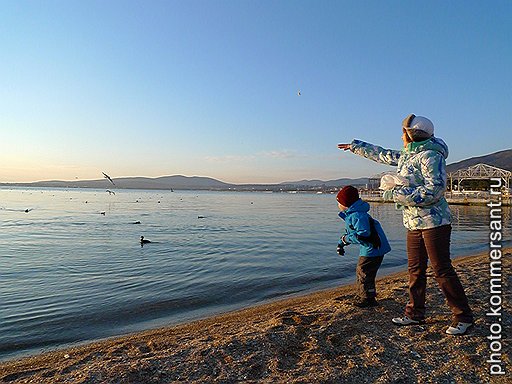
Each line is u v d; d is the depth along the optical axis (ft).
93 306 31.01
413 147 16.83
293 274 42.80
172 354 16.44
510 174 205.87
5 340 23.85
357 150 19.72
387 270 43.86
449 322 18.47
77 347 22.07
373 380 13.71
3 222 119.14
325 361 15.24
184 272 44.62
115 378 14.43
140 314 28.94
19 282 39.78
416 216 16.79
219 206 250.37
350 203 20.65
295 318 20.58
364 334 17.54
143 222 122.42
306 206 259.80
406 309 18.66
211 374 14.53
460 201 192.44
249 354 16.11
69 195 442.50
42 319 27.84
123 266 48.55
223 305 31.14
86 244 70.23
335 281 39.17
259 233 90.53
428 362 14.89
